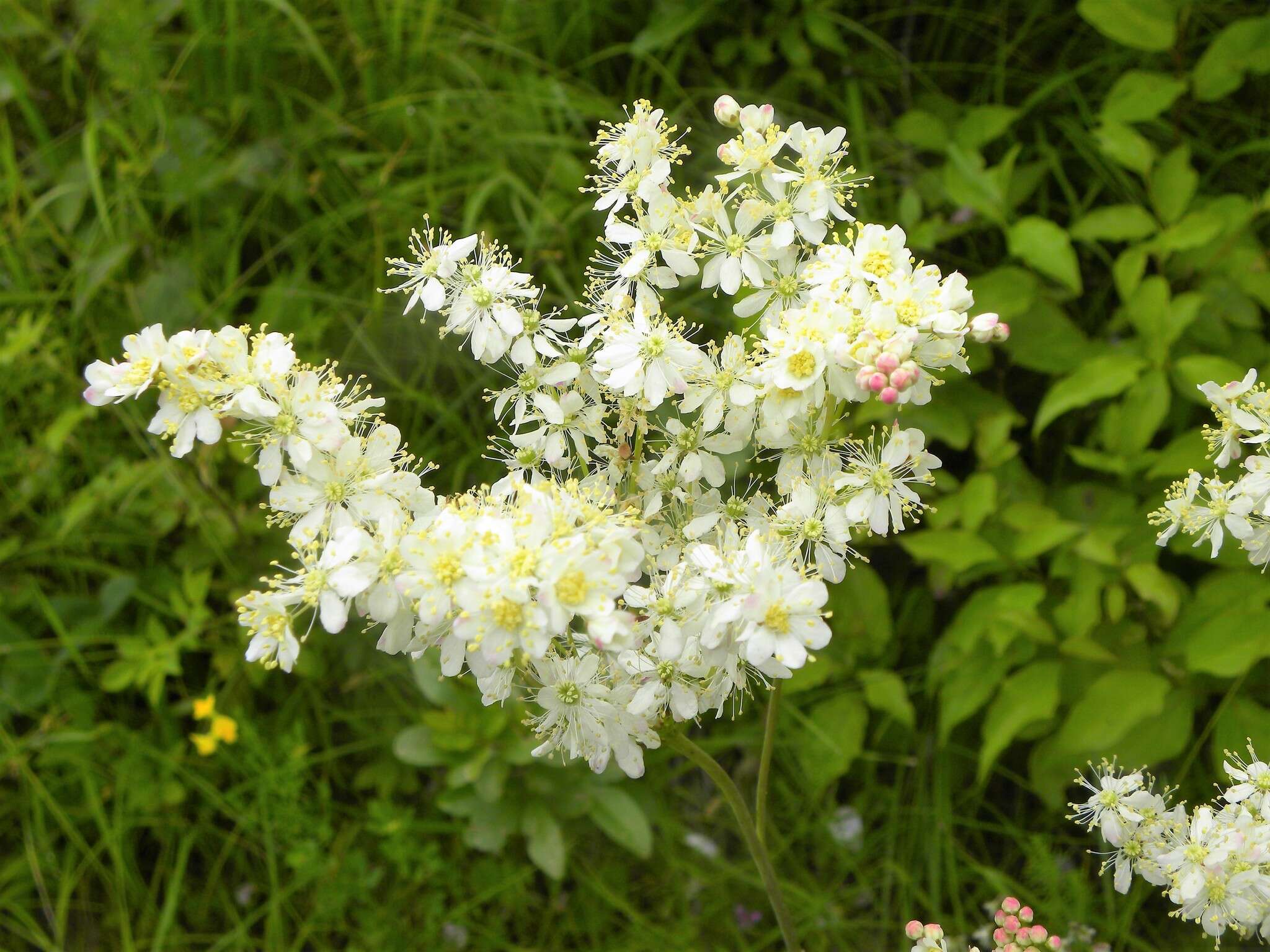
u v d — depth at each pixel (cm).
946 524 295
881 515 156
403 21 375
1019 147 303
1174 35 307
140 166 346
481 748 278
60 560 323
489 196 344
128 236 346
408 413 333
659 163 166
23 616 323
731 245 162
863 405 294
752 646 130
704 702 148
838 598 307
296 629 311
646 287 163
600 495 153
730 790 171
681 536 168
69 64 370
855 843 306
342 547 132
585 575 126
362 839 313
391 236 341
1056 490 301
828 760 295
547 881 311
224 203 353
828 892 301
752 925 302
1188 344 295
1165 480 286
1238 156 347
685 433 166
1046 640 266
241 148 361
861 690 305
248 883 311
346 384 155
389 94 364
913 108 365
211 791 304
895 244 150
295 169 349
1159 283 279
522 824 279
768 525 160
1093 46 362
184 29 384
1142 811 160
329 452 146
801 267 165
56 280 356
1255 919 147
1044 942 180
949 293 143
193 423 144
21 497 327
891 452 156
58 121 382
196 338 144
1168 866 152
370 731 320
